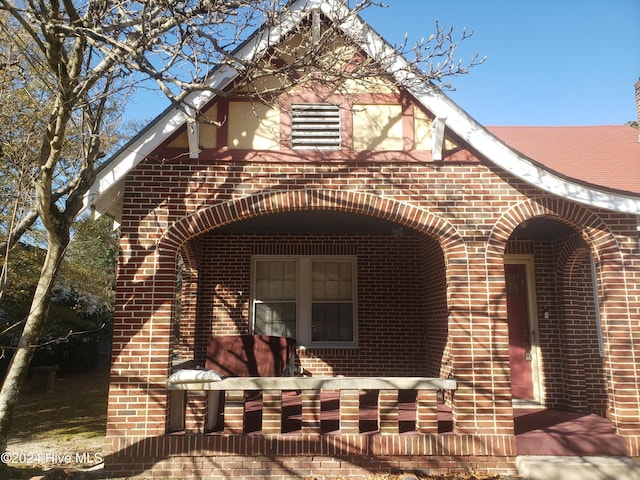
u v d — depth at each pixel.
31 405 12.62
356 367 10.45
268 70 6.42
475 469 6.70
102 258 21.28
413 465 6.70
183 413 7.04
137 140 6.90
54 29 5.87
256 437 6.68
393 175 7.39
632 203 7.18
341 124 7.48
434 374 9.56
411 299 10.71
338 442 6.70
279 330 10.79
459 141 7.52
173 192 7.19
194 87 6.12
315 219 9.32
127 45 6.08
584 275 9.23
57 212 6.48
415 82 7.04
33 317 6.35
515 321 9.70
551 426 7.52
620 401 7.02
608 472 6.43
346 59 6.88
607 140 11.78
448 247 7.29
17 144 7.45
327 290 10.95
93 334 20.66
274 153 7.35
